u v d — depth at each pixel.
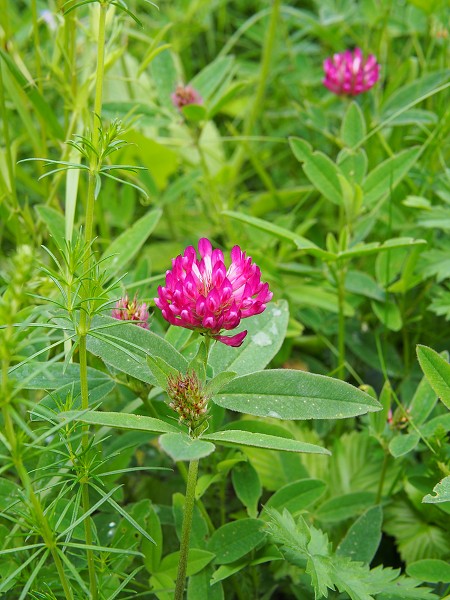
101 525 0.36
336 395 0.29
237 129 0.67
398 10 0.64
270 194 0.55
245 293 0.30
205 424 0.29
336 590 0.34
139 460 0.42
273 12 0.58
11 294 0.25
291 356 0.49
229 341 0.30
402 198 0.48
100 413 0.27
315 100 0.60
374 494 0.39
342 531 0.39
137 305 0.34
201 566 0.33
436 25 0.56
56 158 0.55
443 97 0.51
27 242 0.46
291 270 0.46
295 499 0.36
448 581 0.33
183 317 0.29
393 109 0.52
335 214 0.57
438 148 0.48
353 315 0.46
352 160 0.44
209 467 0.39
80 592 0.32
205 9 0.68
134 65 0.60
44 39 0.56
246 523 0.34
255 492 0.36
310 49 0.67
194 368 0.29
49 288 0.40
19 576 0.32
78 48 0.52
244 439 0.28
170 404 0.29
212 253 0.30
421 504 0.39
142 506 0.35
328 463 0.41
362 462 0.41
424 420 0.37
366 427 0.41
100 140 0.30
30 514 0.30
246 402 0.30
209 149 0.61
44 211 0.41
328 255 0.40
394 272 0.45
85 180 0.52
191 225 0.57
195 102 0.49
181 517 0.35
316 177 0.44
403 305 0.46
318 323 0.47
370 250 0.39
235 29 0.75
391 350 0.47
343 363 0.44
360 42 0.63
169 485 0.42
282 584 0.38
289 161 0.62
